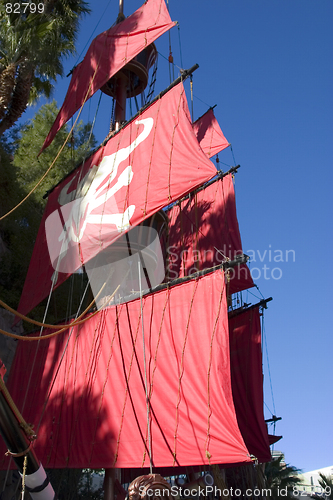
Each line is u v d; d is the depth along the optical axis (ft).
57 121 63.77
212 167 39.19
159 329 36.19
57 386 41.39
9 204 72.74
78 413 37.91
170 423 31.76
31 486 17.76
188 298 35.78
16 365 47.26
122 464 32.78
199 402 31.07
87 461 34.86
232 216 63.77
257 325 53.98
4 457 41.04
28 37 53.62
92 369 39.37
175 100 46.80
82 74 63.67
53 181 89.35
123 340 38.40
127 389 35.76
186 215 71.36
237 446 28.17
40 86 62.90
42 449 38.55
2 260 67.51
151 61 66.49
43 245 54.03
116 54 59.72
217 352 31.86
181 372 33.06
